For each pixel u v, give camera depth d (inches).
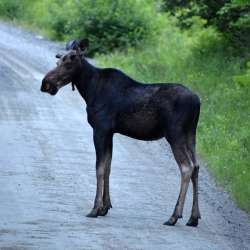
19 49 3816.4
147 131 1459.2
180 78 2965.1
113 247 1241.4
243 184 1706.4
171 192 1670.8
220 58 3080.7
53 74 1470.2
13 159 1851.6
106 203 1459.2
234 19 2994.6
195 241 1316.4
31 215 1409.9
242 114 2354.8
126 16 3956.7
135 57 3582.7
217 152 2033.7
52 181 1673.2
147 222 1422.2
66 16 4286.4
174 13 3225.9
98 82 1477.6
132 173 1815.9
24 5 5024.6
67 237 1283.2
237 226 1460.4
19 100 2613.2
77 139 2122.3
